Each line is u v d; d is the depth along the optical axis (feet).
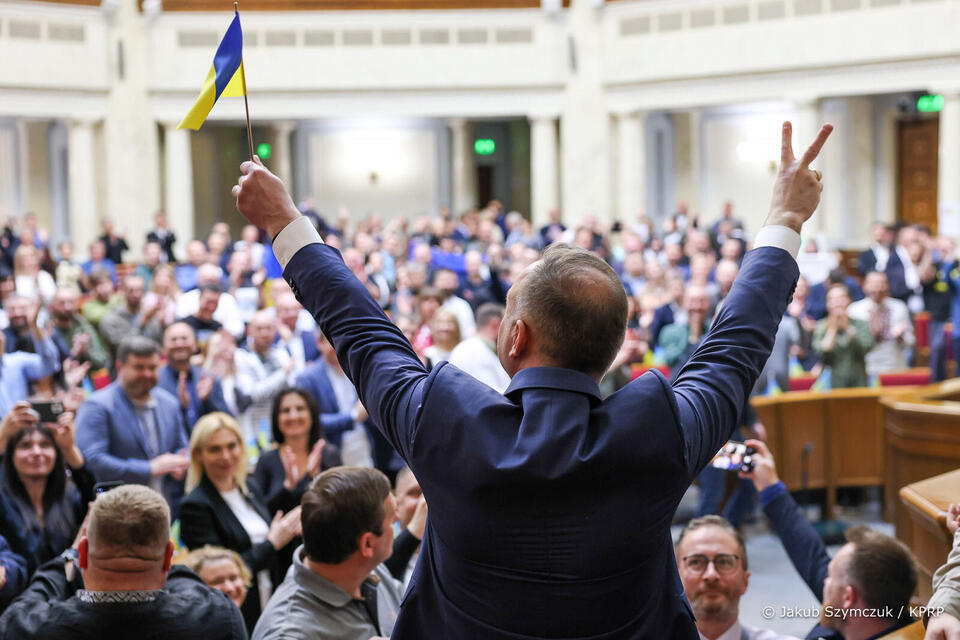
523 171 77.56
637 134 62.85
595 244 49.08
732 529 10.25
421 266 35.04
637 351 25.89
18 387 21.95
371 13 63.46
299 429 16.34
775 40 56.65
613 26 62.69
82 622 7.47
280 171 69.51
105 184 63.36
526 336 4.86
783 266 5.37
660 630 4.79
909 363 30.78
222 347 21.02
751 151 57.26
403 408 4.78
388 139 71.72
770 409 24.67
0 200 65.00
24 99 59.62
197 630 7.71
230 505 14.44
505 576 4.52
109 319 28.07
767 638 10.11
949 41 51.11
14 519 12.60
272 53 63.72
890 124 60.23
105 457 16.25
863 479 25.23
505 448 4.52
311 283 5.25
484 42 64.08
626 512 4.52
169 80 62.95
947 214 45.55
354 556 8.87
